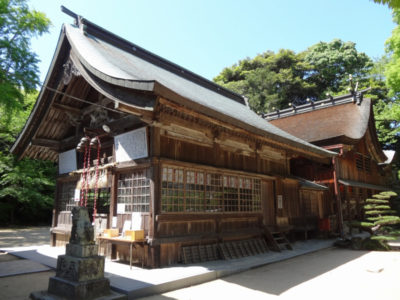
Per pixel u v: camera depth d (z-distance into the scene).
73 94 9.43
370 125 18.33
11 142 19.05
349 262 9.34
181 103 6.30
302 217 13.17
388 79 15.80
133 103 6.18
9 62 11.10
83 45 8.30
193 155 8.43
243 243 9.48
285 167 12.80
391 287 6.35
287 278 7.05
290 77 33.78
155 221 6.99
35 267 7.11
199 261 7.91
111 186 8.35
